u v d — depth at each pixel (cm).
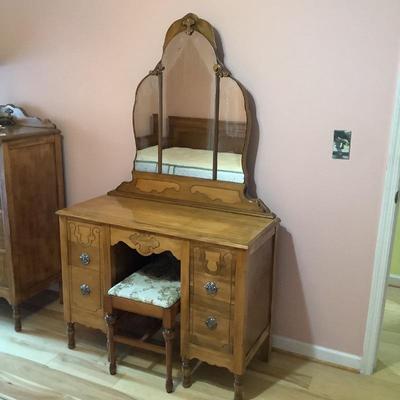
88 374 238
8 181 256
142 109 255
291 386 231
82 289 243
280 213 244
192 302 214
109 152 279
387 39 206
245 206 235
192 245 208
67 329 257
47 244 288
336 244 235
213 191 242
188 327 219
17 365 244
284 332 256
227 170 239
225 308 208
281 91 229
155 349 225
